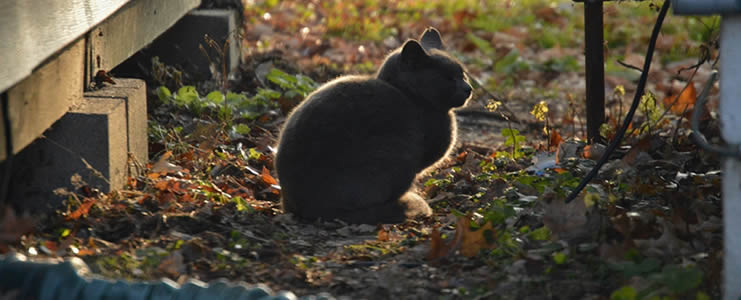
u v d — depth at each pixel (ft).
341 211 31.30
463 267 24.98
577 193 26.50
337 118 31.22
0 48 23.52
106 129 29.58
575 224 25.81
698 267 23.21
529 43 78.64
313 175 30.99
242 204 30.35
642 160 34.91
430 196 36.14
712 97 54.13
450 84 34.22
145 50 51.96
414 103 34.40
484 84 64.69
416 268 25.16
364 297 23.11
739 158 18.22
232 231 27.32
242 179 36.68
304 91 50.60
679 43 74.49
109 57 35.94
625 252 24.16
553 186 30.94
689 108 46.21
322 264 25.76
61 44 28.53
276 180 37.01
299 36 77.71
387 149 31.48
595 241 25.25
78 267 19.90
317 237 29.43
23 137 25.95
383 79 35.14
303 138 31.07
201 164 36.83
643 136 37.81
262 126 45.80
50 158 29.66
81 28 30.78
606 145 37.55
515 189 32.17
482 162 39.42
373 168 31.22
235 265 24.88
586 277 23.38
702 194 30.19
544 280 23.26
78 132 29.60
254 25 80.02
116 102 31.40
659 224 26.11
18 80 24.71
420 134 33.47
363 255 26.48
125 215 27.76
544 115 40.24
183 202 30.76
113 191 29.53
